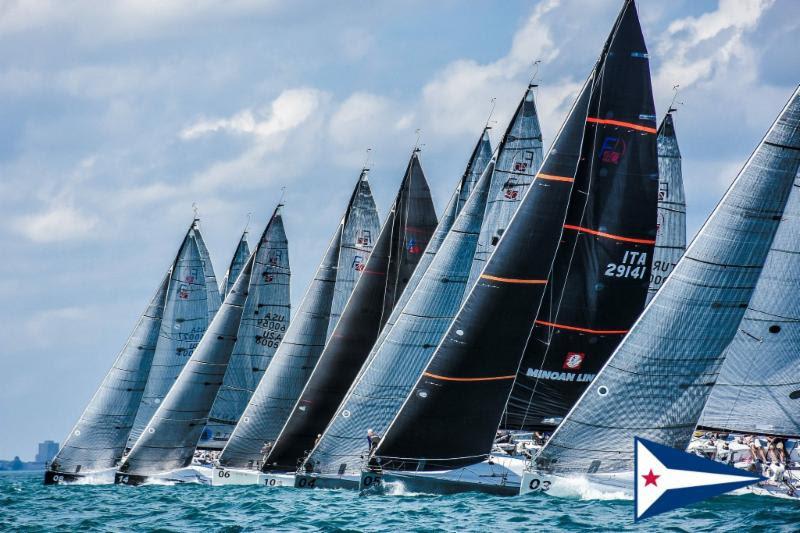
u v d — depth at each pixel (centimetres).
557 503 14375
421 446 16625
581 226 16775
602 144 16712
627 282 16775
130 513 16488
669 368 14175
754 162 13750
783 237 13925
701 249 13950
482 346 16450
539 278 16512
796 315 14012
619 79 16688
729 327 14000
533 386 16900
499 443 17825
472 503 14988
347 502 16162
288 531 13438
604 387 14412
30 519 16038
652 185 16725
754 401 14275
